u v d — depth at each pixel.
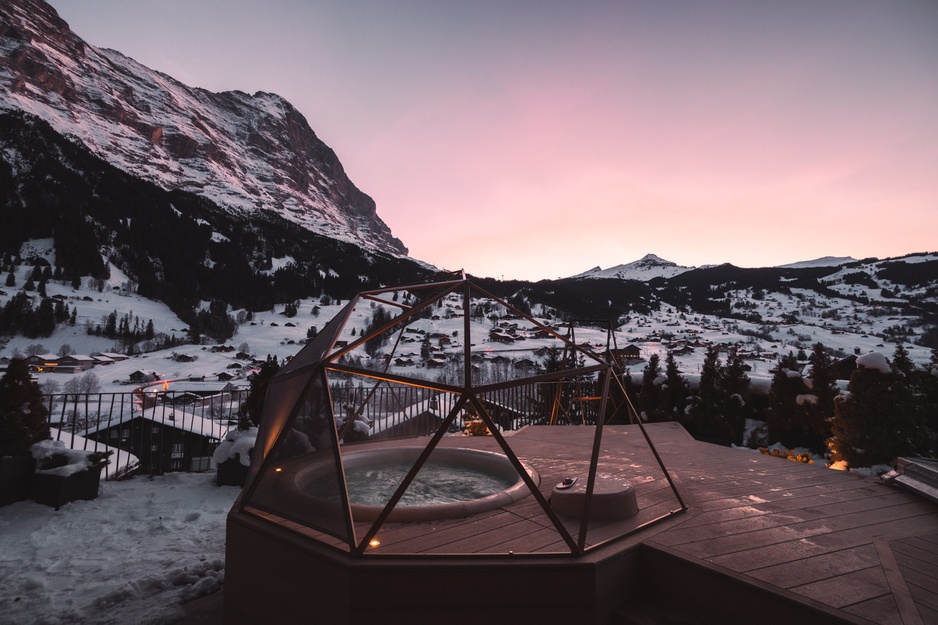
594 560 2.15
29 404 5.11
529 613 2.06
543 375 2.73
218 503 5.04
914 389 5.75
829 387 6.68
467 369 2.64
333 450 2.47
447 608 2.04
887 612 1.84
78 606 2.88
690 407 7.91
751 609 2.03
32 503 4.79
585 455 4.95
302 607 2.22
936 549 2.47
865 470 4.30
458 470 4.63
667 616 2.18
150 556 3.62
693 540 2.53
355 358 78.00
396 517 2.72
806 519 2.91
